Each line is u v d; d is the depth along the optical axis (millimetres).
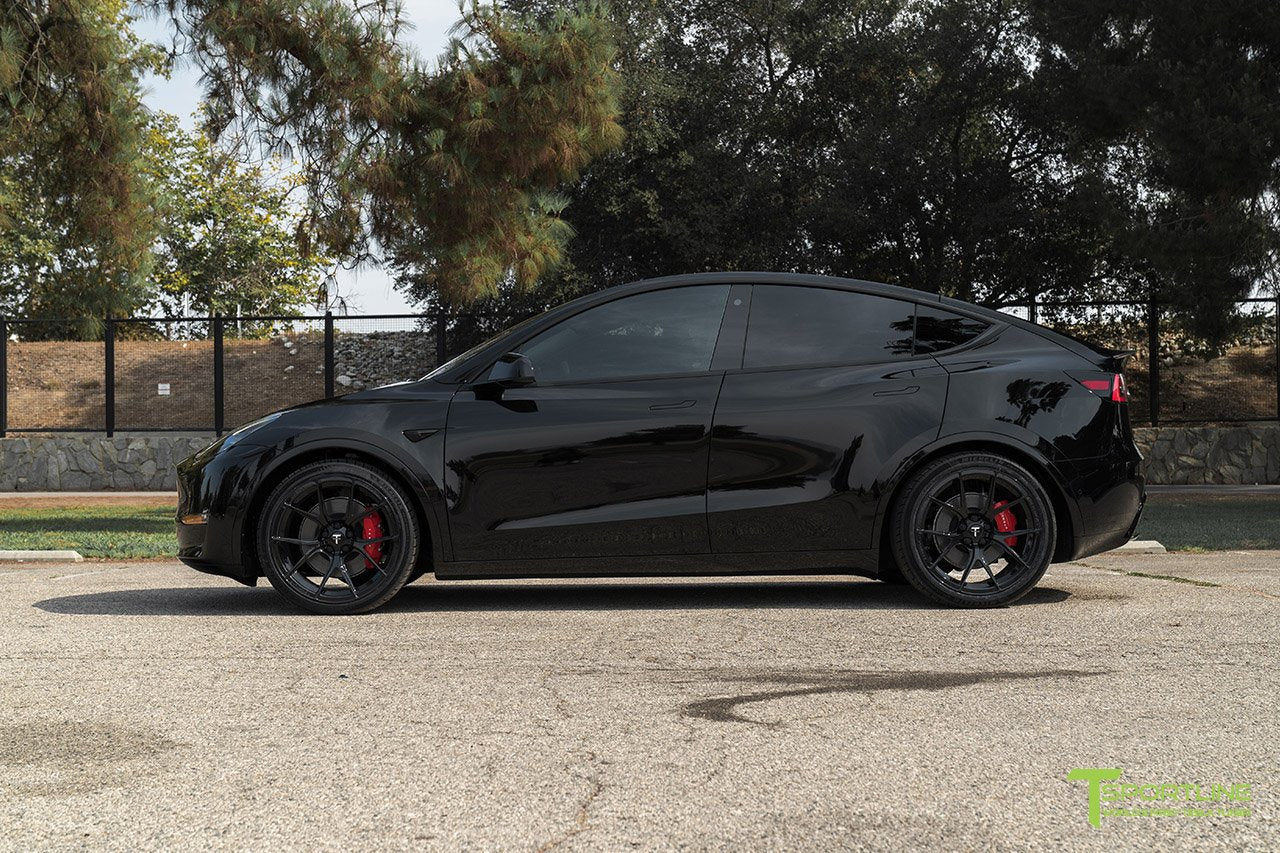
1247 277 14414
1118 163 19859
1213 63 13984
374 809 2715
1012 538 5559
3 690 3971
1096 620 5125
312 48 11227
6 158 12836
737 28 25734
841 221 22031
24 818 2680
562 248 13234
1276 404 17594
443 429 5562
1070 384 5621
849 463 5508
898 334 5707
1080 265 23297
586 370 5660
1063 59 19109
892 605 5668
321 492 5590
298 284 38844
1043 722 3445
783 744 3236
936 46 22516
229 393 19359
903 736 3301
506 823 2607
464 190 11695
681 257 23797
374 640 4859
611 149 12531
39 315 29750
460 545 5531
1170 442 17812
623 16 23141
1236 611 5293
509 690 3918
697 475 5516
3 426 19453
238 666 4344
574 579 6941
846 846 2447
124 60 12758
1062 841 2473
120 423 19500
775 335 5695
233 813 2697
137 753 3207
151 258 13852
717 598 6023
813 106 24875
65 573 7559
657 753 3156
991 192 22594
